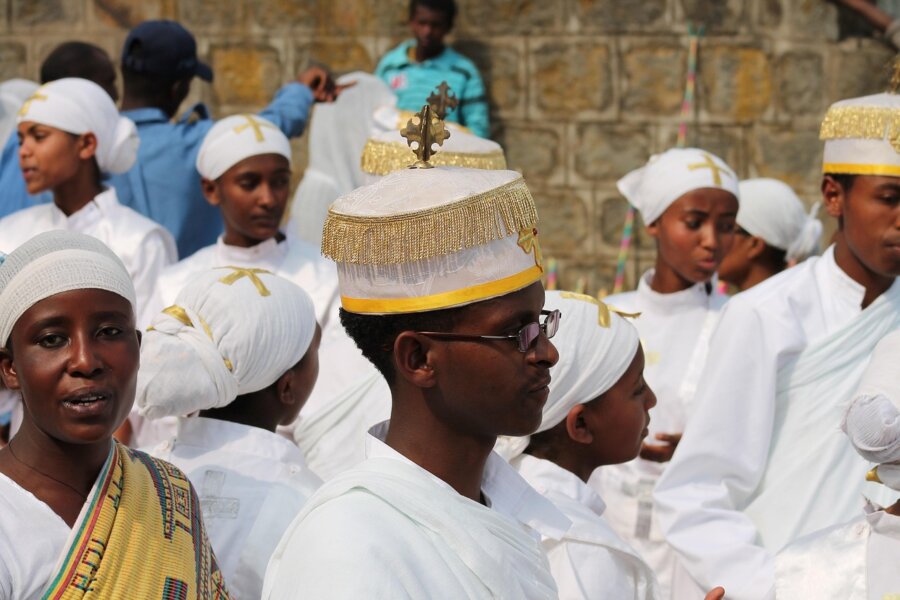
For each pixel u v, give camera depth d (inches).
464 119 318.7
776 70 326.3
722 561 150.9
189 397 121.5
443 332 82.8
